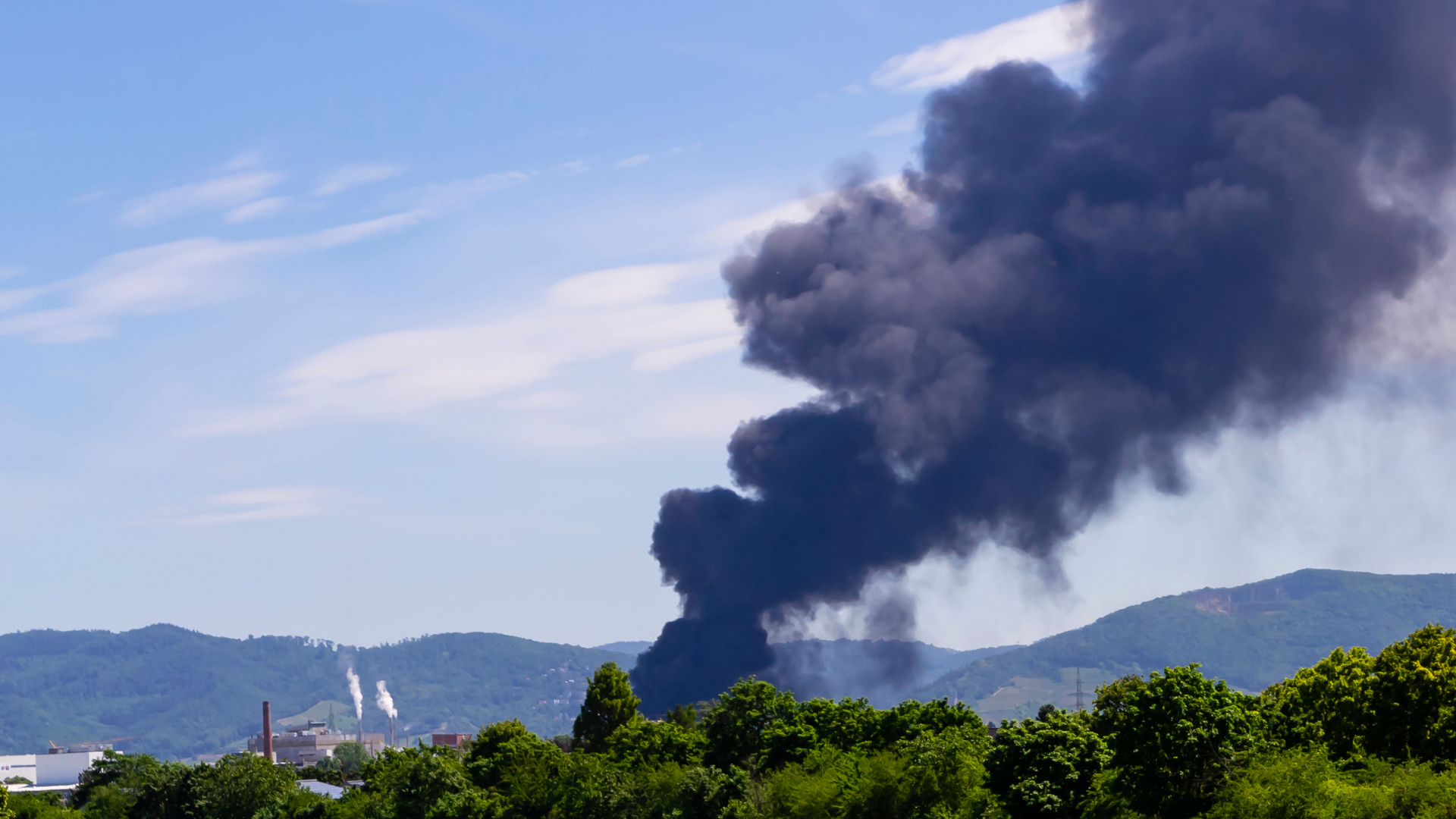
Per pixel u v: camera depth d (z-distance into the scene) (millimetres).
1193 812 103125
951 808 125062
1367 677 116125
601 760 184375
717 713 170000
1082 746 117062
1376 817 92625
